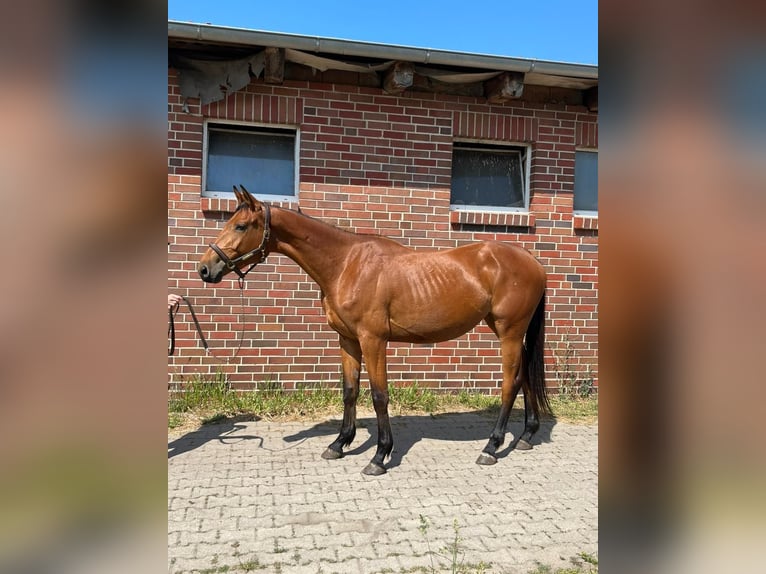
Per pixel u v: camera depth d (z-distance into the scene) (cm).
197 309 497
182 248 491
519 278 396
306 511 309
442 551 267
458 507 318
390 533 284
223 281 501
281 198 520
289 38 443
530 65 488
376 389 373
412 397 525
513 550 269
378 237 394
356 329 374
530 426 429
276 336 511
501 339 404
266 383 510
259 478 357
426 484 352
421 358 539
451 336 398
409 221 531
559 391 570
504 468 384
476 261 394
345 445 408
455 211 536
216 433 442
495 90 524
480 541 278
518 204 577
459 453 412
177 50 474
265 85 498
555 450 423
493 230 549
